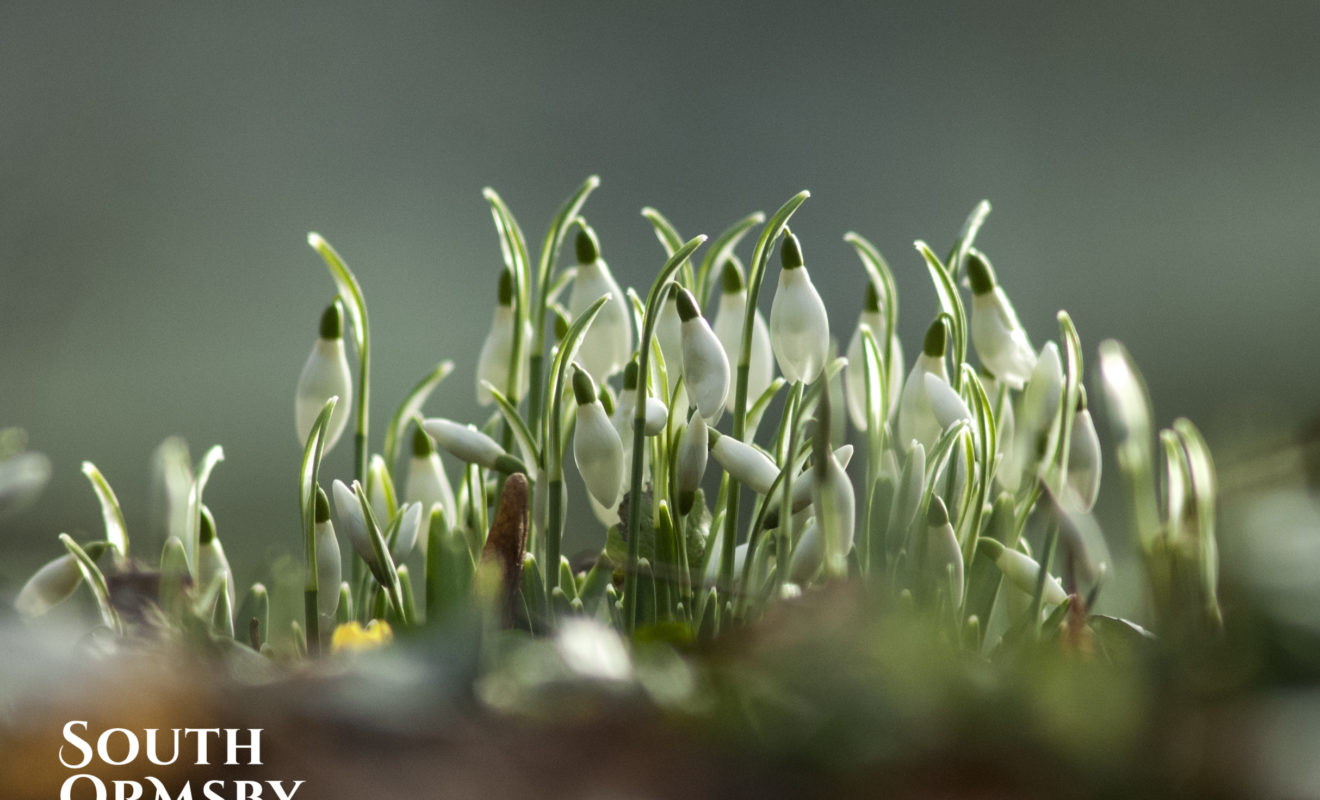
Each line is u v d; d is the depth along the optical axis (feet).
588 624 2.09
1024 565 2.32
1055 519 2.31
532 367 2.44
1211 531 2.19
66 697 2.07
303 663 2.12
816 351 2.34
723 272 2.45
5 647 2.09
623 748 2.05
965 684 2.04
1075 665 2.05
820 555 2.28
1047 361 2.32
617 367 2.45
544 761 2.05
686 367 2.31
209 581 2.32
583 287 2.44
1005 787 2.03
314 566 2.30
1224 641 2.06
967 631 2.31
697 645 2.10
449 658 2.08
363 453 2.41
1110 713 2.03
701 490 2.42
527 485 2.27
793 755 2.04
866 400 2.37
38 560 2.40
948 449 2.31
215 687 2.07
